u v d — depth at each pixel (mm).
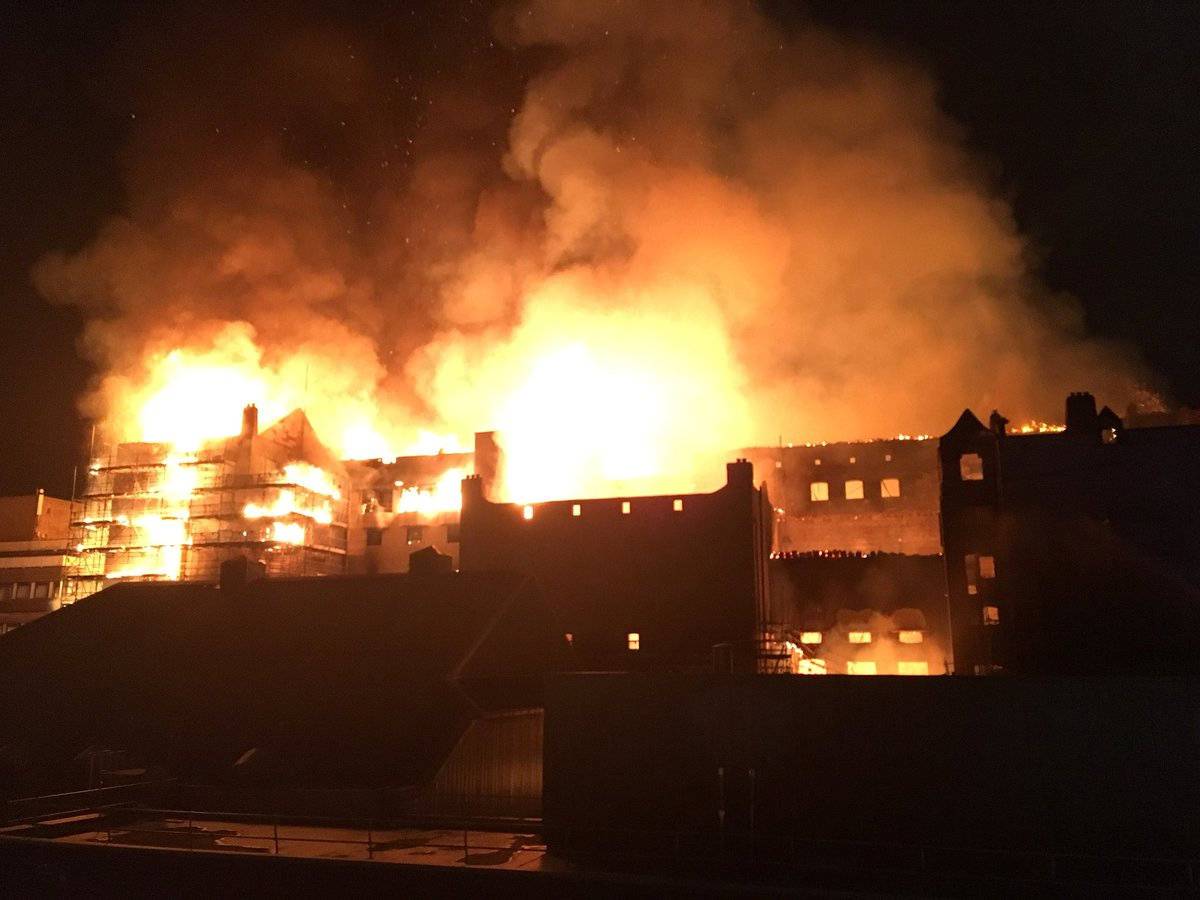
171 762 39875
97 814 34125
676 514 57844
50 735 43250
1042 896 24188
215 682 44500
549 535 59625
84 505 79938
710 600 55938
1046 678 26469
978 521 51031
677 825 28344
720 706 28750
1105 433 48344
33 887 30094
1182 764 25234
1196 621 45000
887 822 26781
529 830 32156
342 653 44531
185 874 28781
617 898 25266
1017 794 26062
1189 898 22812
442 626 44875
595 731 29625
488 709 40344
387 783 36094
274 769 37406
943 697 27109
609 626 57062
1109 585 46438
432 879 26766
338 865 27625
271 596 50344
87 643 49375
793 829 27375
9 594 82875
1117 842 25203
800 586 62531
